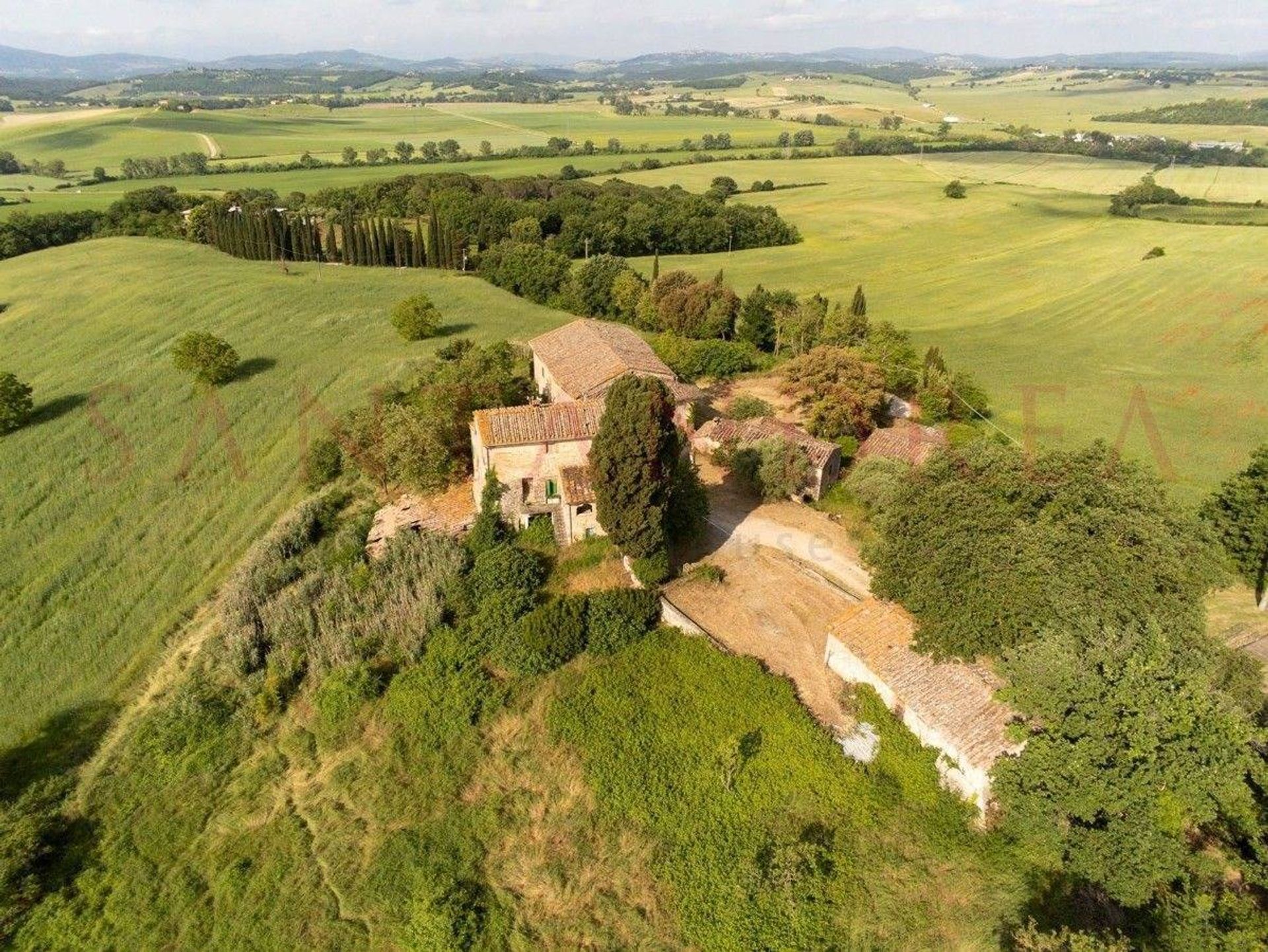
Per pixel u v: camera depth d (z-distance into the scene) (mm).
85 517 44375
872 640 29125
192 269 94938
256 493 45719
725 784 25453
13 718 32438
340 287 90375
